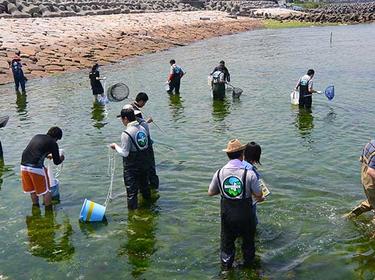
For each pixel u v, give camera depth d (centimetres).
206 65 3206
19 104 2091
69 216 962
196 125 1634
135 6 7775
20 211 990
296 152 1298
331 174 1128
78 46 3703
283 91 2198
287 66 3009
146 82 2566
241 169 701
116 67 3191
